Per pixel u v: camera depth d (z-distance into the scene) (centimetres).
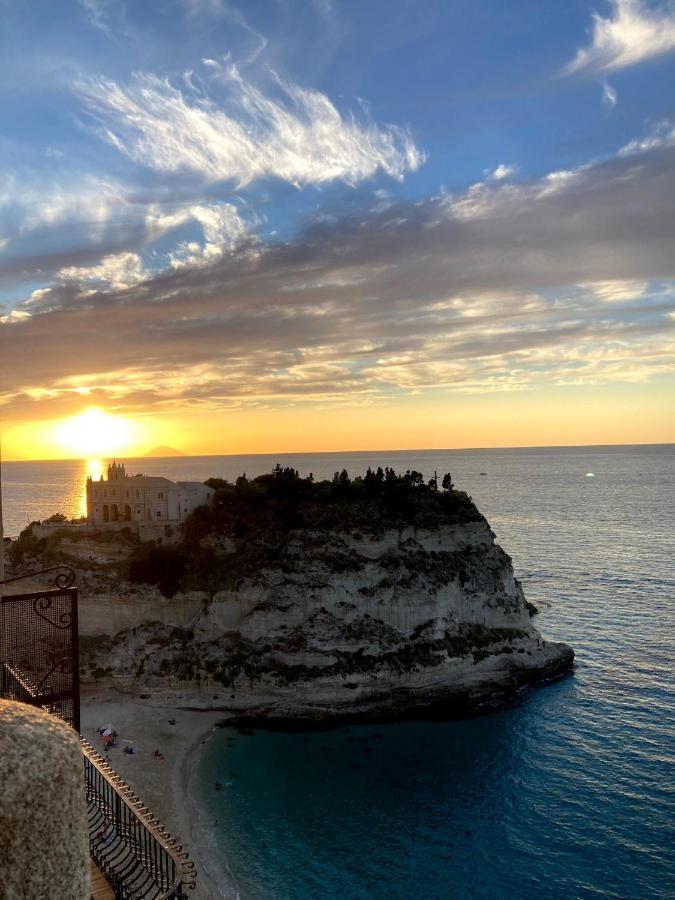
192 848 5091
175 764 6438
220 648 8106
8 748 480
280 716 7500
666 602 12106
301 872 4862
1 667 1369
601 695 7888
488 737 7019
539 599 12600
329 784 6141
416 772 6341
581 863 4912
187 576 8644
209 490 9938
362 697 7719
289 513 9100
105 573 8800
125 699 7756
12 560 9219
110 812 1528
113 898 1293
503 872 4841
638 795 5766
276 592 8350
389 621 8338
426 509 9338
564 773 6191
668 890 4597
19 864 468
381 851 5122
